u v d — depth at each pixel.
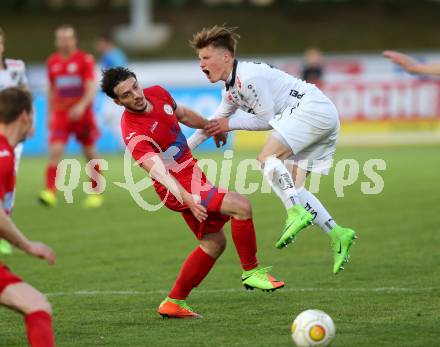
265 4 124.31
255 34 116.81
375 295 21.89
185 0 124.50
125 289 23.53
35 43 116.94
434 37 114.94
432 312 19.92
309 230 33.31
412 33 115.81
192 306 21.34
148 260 27.81
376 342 17.44
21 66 28.39
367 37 115.44
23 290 15.02
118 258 28.19
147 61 107.75
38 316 14.84
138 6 109.62
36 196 44.22
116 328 19.25
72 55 40.53
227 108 22.31
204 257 20.08
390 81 65.62
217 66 21.22
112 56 56.31
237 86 21.25
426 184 43.88
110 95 19.83
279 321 19.56
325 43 114.44
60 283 24.45
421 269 25.11
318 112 21.38
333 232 21.70
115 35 111.94
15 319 20.22
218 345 17.56
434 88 65.38
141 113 20.03
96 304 21.75
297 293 22.45
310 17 120.62
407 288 22.62
